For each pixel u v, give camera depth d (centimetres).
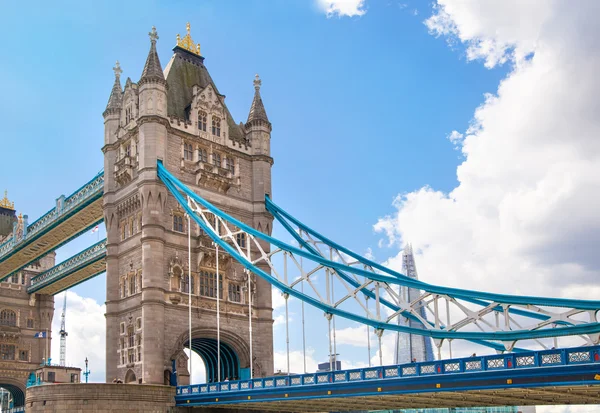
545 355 3612
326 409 6103
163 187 7162
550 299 4238
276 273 6288
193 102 7775
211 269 7381
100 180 8088
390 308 7138
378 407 5744
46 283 11019
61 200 8988
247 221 7931
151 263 6844
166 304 6875
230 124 8281
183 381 7200
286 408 6153
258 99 8519
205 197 7550
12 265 10788
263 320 7669
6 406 13450
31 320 11456
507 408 12244
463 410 12181
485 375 3869
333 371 4834
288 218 7775
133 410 6050
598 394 4147
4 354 11006
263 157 8194
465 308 4681
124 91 7931
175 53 8381
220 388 5919
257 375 7444
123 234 7469
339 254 7112
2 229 11706
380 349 5228
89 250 9906
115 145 7825
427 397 4631
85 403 5884
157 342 6656
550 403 4747
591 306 4038
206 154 7762
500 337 4422
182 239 7219
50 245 10050
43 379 7962
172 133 7462
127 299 7119
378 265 6575
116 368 7031
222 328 7281
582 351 3466
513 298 4406
